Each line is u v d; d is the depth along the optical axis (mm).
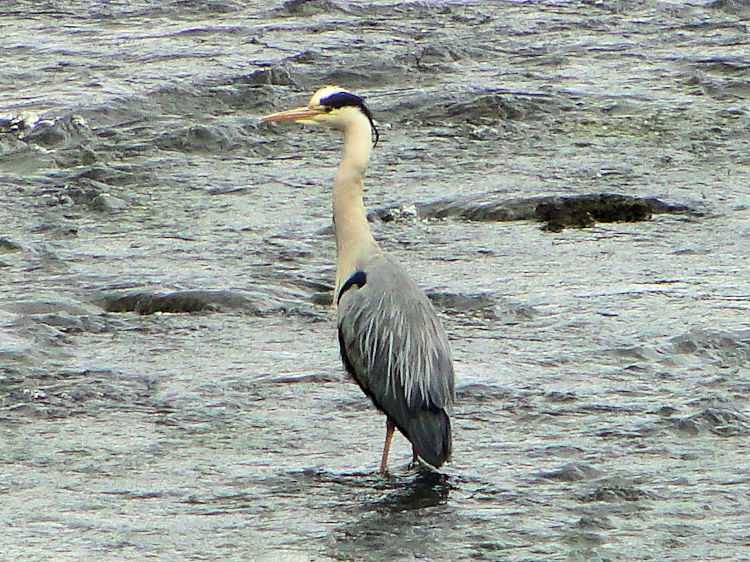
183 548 9297
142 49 27141
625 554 9141
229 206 18391
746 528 9523
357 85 24625
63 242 16812
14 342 13141
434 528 9555
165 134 21469
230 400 11953
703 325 13609
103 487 10273
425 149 20797
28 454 10844
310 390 12188
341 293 11109
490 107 22438
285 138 21656
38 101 23375
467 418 11492
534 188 18766
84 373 12492
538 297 14609
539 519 9695
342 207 11367
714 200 18281
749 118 22188
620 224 17438
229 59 26188
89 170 19672
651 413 11547
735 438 11062
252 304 14367
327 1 31016
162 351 13164
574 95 23375
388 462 10727
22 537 9445
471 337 13445
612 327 13641
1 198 18641
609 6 31141
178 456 10844
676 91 23953
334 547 9281
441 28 28984
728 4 30969
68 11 31016
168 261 16016
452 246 16562
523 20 29734
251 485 10312
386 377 10406
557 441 11031
